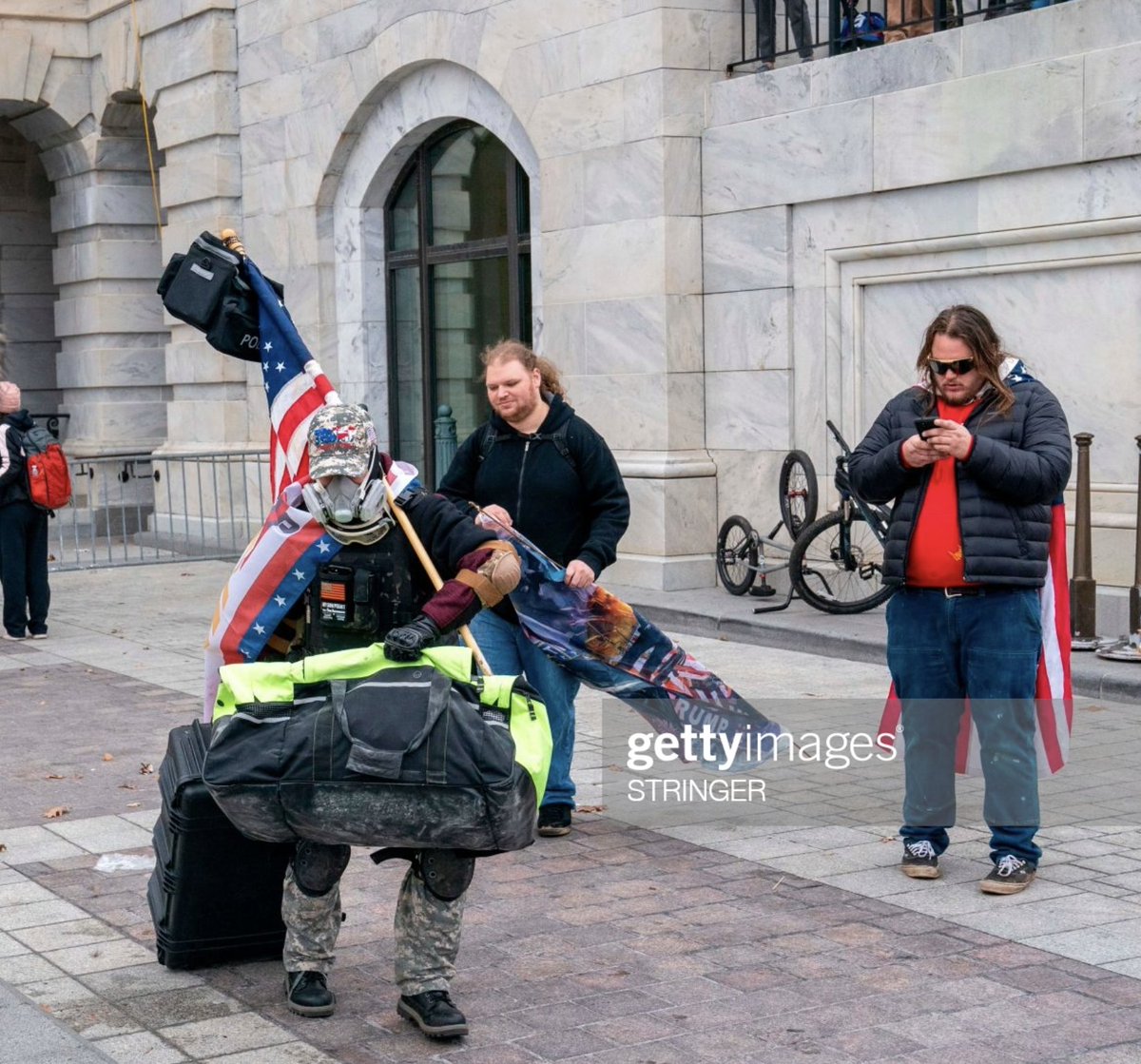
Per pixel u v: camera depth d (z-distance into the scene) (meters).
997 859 5.23
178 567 15.74
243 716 3.88
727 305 11.55
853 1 11.52
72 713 8.59
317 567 4.09
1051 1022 4.11
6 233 21.27
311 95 15.48
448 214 14.60
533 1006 4.30
